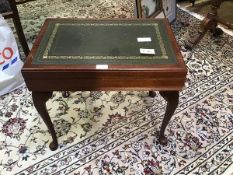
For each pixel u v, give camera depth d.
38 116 1.49
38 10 2.57
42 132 1.40
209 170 1.21
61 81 1.03
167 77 1.02
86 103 1.58
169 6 2.23
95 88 1.06
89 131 1.40
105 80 1.03
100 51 1.08
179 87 1.05
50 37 1.16
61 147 1.32
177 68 1.00
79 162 1.25
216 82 1.71
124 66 1.00
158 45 1.12
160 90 1.07
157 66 1.01
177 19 2.39
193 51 2.00
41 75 1.00
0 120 1.47
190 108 1.53
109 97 1.62
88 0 2.73
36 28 2.29
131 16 2.43
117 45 1.12
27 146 1.33
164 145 1.32
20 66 1.62
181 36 2.16
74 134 1.39
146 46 1.11
